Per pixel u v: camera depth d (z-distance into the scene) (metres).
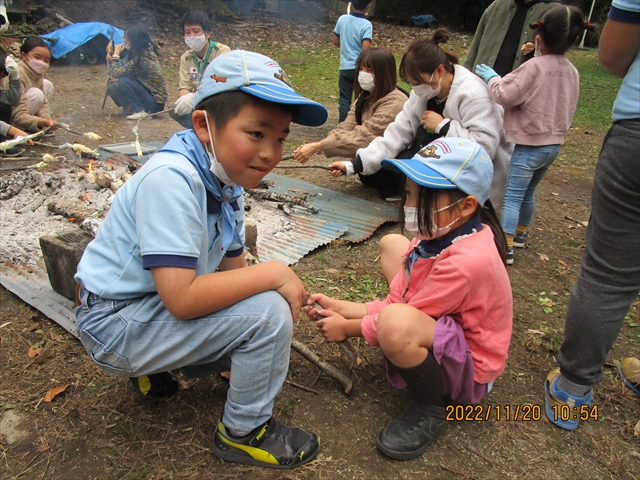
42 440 1.79
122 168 4.04
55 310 2.48
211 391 2.04
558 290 3.14
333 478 1.68
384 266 2.30
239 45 13.48
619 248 1.71
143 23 13.28
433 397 1.76
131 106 7.38
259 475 1.67
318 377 2.17
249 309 1.53
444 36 3.50
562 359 1.94
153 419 1.89
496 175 3.63
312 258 3.27
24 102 5.41
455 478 1.71
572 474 1.76
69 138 5.89
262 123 1.40
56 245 2.44
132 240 1.50
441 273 1.73
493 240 1.82
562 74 3.17
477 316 1.76
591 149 7.10
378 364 2.28
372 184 4.51
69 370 2.14
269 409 1.66
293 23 16.31
